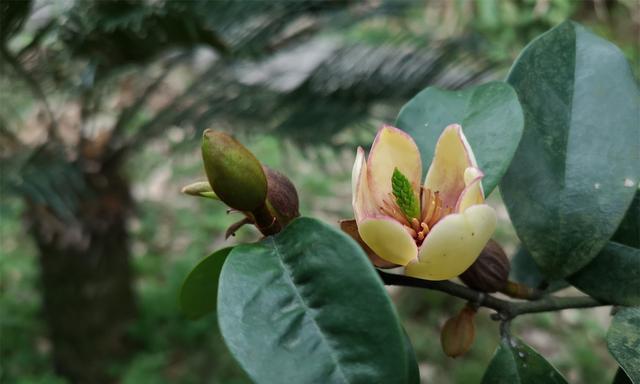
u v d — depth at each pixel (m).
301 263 0.25
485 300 0.28
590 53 0.30
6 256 1.45
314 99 0.86
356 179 0.26
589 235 0.29
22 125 0.93
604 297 0.29
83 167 0.93
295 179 1.53
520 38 1.36
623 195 0.29
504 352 0.28
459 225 0.25
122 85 0.97
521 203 0.29
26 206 1.04
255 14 0.83
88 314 1.12
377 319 0.24
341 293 0.24
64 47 0.78
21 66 0.76
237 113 0.85
